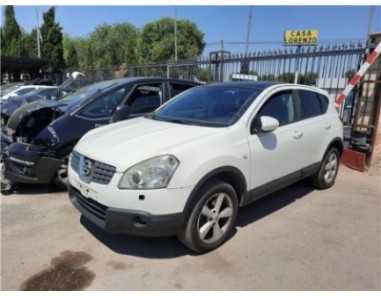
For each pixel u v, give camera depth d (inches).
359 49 252.8
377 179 221.6
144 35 1861.5
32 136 189.0
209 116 143.2
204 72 396.8
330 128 186.4
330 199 182.2
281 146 148.3
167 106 167.3
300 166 165.9
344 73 265.6
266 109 146.3
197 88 174.1
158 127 136.9
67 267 115.6
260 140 137.9
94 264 117.5
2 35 1264.8
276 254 125.3
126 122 154.4
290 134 154.5
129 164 109.2
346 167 251.0
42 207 164.2
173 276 111.4
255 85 158.9
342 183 211.2
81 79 418.0
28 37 1280.8
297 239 137.0
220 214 127.3
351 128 258.1
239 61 341.1
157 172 108.0
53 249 126.5
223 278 110.7
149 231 108.9
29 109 188.7
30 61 975.6
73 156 134.7
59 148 174.7
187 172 111.1
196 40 1924.2
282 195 186.2
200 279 110.0
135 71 539.8
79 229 141.7
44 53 1246.3
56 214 156.2
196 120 142.9
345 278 112.0
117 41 1822.1
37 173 173.2
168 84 225.0
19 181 176.7
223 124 134.0
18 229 141.8
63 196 178.4
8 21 1254.9
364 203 177.8
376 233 144.1
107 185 111.0
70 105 195.8
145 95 212.4
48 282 107.8
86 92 213.0
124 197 108.0
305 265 118.6
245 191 135.0
